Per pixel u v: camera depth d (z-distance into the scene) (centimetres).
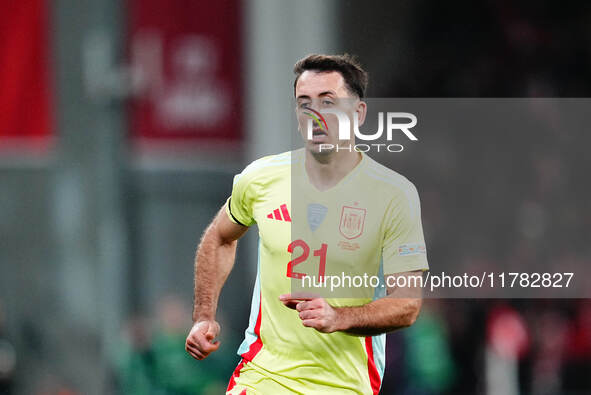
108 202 3672
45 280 3769
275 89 3975
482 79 4291
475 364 3303
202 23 3909
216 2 3922
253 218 1817
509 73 4297
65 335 3709
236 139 3969
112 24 3603
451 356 3266
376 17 4206
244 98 3969
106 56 3600
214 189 3912
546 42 4353
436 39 4300
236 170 3956
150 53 3822
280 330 1769
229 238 1864
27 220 3825
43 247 3809
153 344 3209
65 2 3684
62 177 3734
